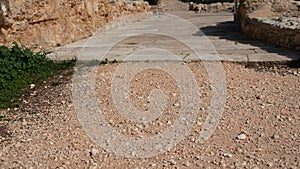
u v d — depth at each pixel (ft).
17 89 19.94
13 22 25.75
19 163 12.91
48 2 29.07
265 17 30.17
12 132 15.31
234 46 26.89
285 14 30.45
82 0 34.76
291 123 14.53
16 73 21.17
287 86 18.60
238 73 21.07
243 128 14.38
